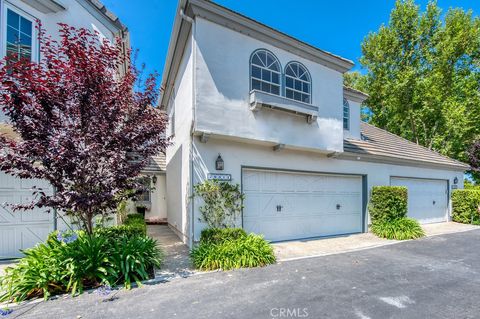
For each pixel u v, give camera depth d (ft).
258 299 14.38
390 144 45.70
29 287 14.46
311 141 28.91
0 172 21.80
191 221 23.66
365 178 36.17
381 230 32.78
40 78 16.57
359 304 13.89
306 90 29.07
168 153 41.91
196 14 22.81
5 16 21.76
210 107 23.18
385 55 72.59
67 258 15.93
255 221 27.45
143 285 16.38
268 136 26.11
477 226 42.42
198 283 16.71
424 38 69.05
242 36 25.22
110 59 19.11
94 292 15.20
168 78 37.22
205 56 23.17
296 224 30.27
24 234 22.25
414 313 12.98
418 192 43.47
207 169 24.48
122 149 18.20
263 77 26.25
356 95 42.75
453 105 66.49
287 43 27.55
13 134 21.16
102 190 17.28
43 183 23.13
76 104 17.12
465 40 66.85
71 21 26.27
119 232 21.44
